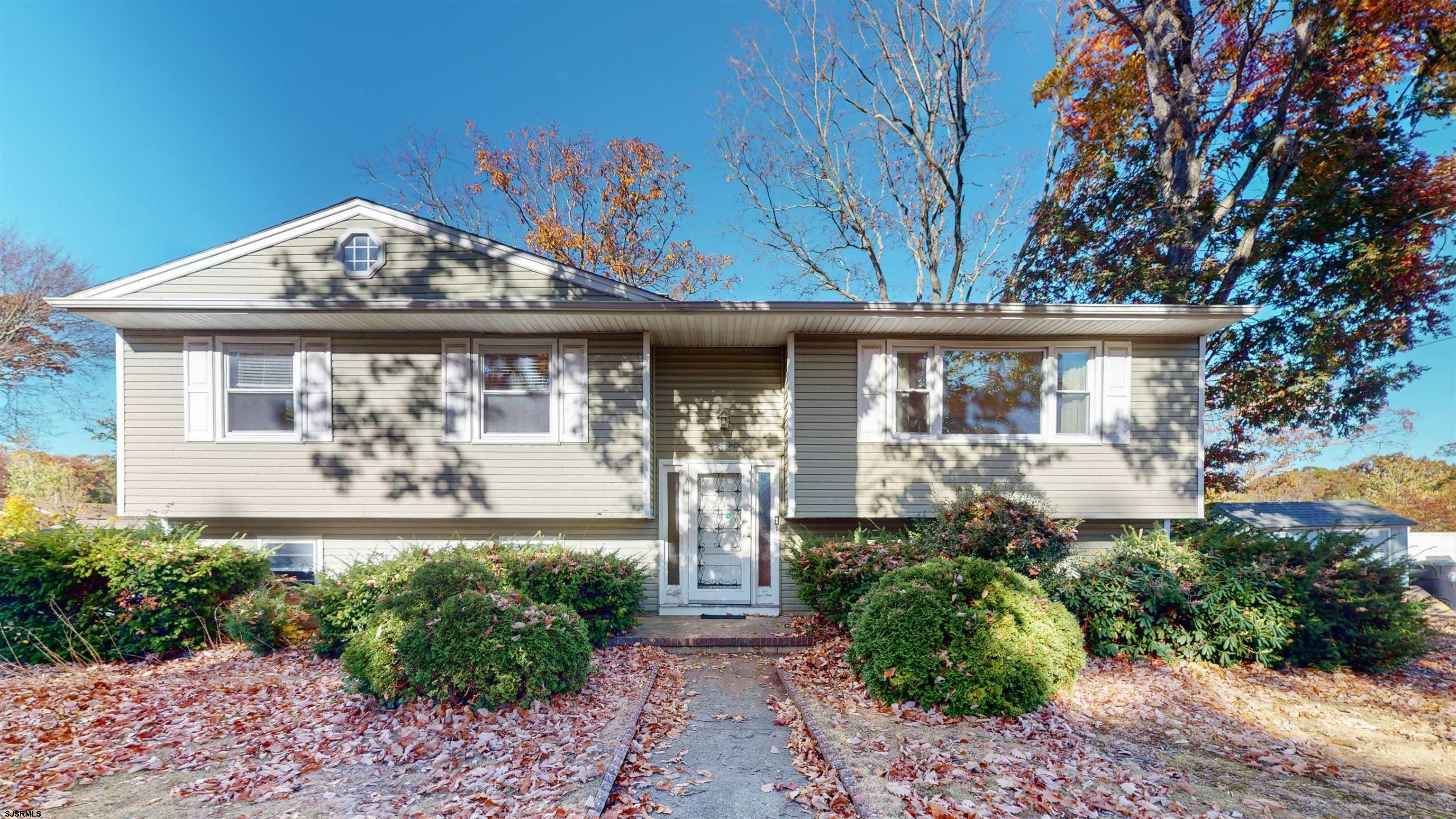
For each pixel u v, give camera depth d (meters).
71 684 6.10
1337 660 6.89
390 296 8.95
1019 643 5.39
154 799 3.71
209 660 7.06
